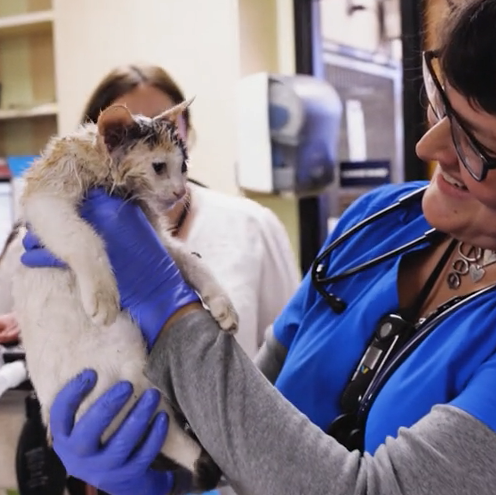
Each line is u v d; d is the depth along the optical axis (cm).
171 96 150
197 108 226
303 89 208
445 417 60
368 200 99
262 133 210
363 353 79
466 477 56
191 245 145
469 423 58
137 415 74
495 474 55
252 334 144
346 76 242
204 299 75
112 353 77
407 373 71
